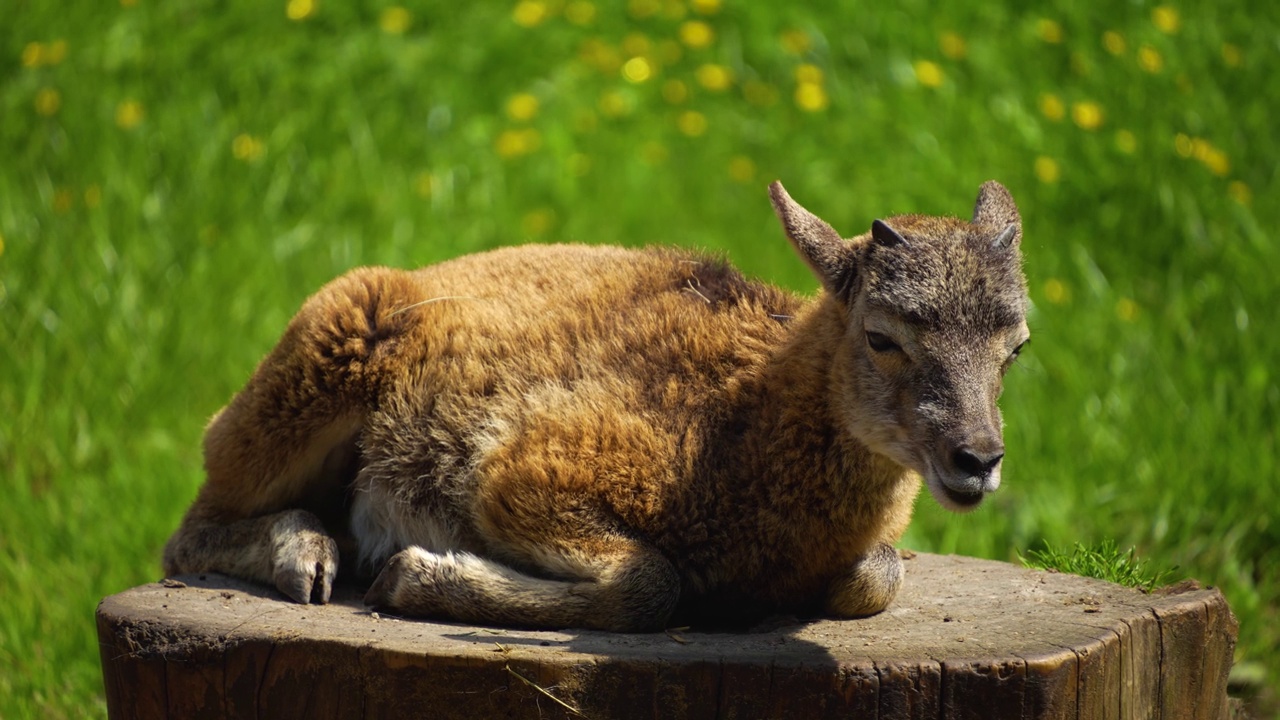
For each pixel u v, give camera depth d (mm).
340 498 10094
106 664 8211
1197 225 17484
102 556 13383
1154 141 18703
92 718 11398
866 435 8531
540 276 10172
